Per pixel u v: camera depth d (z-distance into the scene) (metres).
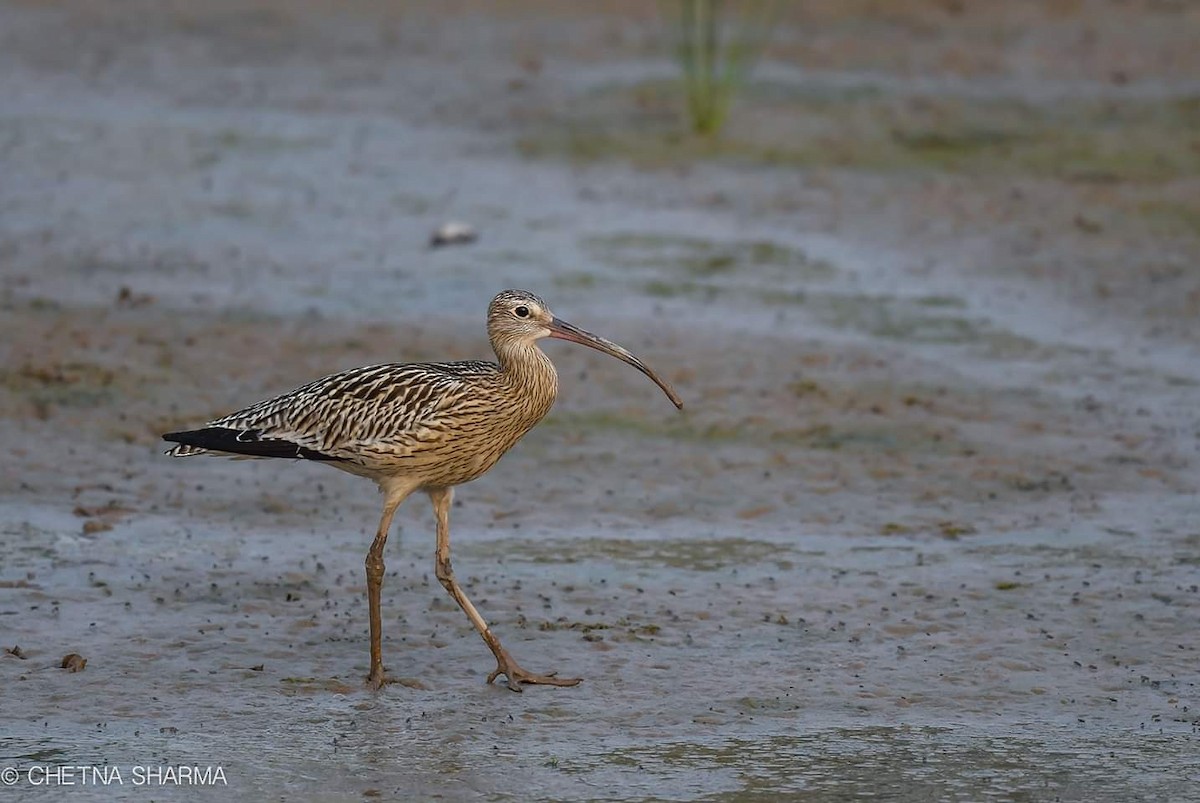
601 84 28.23
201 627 11.44
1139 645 11.34
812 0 33.50
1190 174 23.56
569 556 12.95
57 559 12.53
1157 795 9.25
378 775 9.41
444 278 19.66
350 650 11.20
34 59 29.33
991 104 27.12
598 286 19.42
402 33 31.78
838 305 18.95
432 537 13.36
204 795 9.13
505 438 11.12
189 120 25.80
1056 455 15.06
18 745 9.70
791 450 15.18
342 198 22.48
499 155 24.52
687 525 13.66
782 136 25.42
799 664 11.03
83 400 15.76
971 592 12.23
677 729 10.09
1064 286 19.56
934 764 9.63
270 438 10.88
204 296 18.78
